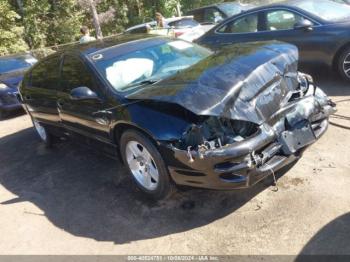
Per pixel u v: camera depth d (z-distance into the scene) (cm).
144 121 368
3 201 494
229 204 379
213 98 332
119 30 2278
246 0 1488
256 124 345
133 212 404
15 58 1106
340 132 472
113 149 454
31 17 2012
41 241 392
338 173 389
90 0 1922
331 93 618
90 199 451
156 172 389
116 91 419
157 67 458
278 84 375
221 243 331
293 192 373
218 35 775
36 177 547
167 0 2303
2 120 919
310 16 659
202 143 338
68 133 547
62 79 514
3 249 392
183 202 399
